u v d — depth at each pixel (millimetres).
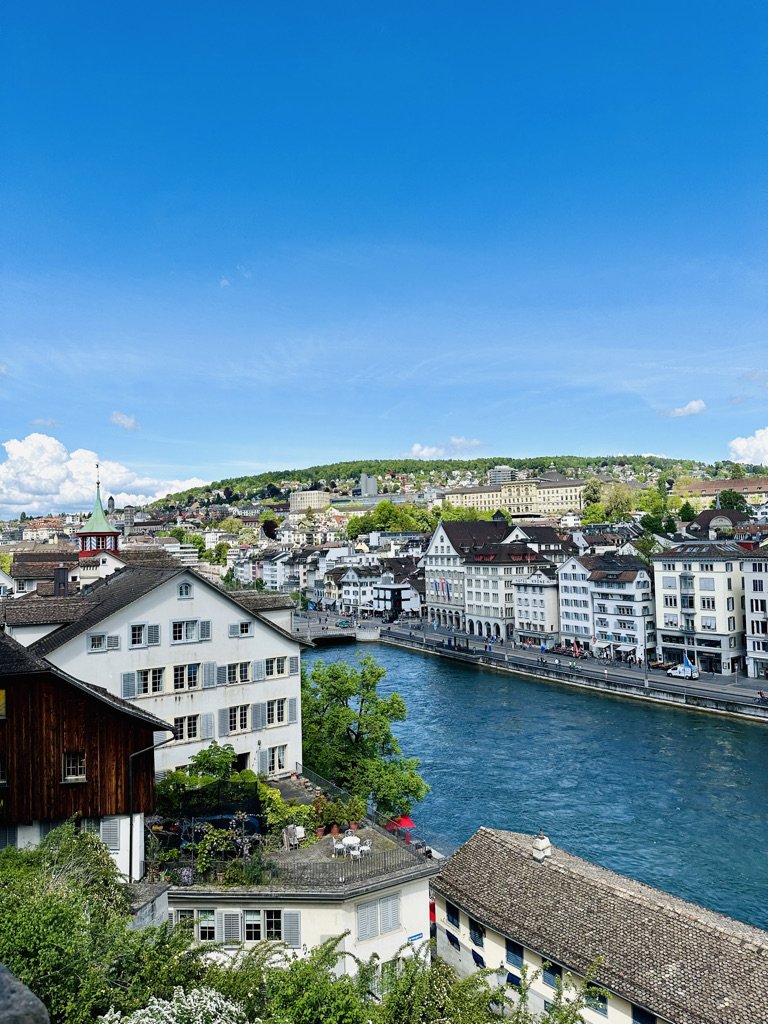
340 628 176250
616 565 131625
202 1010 15477
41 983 15727
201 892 28766
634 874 51031
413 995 19969
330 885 29141
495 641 154500
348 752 49312
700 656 115250
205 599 42906
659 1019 27641
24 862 22641
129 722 30219
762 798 63625
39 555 113812
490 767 73562
